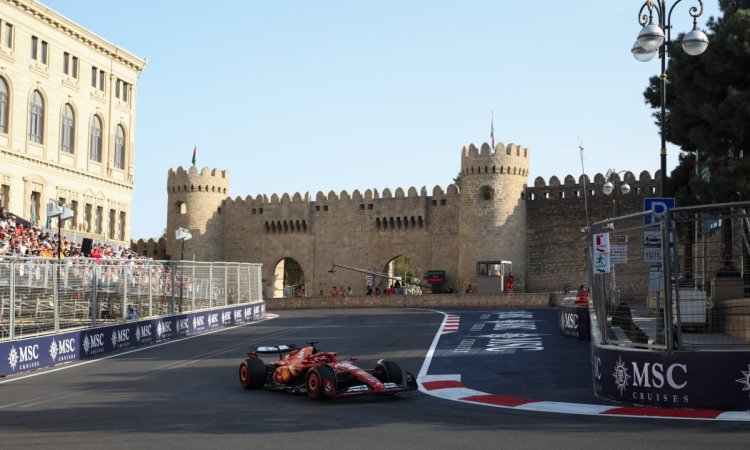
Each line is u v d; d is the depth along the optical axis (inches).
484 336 1317.7
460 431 536.7
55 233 2240.4
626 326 703.7
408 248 3321.9
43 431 574.2
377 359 1044.5
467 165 3065.9
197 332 1584.6
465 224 3065.9
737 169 1417.3
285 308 2719.0
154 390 802.8
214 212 3624.5
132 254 2561.5
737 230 658.8
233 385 831.1
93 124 2701.8
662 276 643.5
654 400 630.5
